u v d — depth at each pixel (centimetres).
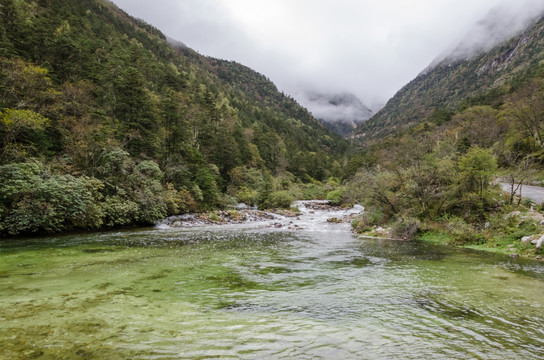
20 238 1658
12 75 2448
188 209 3275
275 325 563
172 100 4656
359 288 826
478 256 1315
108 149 2595
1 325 522
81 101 3297
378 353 453
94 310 611
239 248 1496
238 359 421
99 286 791
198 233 2112
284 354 443
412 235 1903
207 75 16625
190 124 5309
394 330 546
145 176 2867
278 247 1545
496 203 1905
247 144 7200
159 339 484
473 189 1998
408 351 462
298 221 3152
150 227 2470
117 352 432
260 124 12075
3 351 424
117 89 3791
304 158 9675
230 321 578
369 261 1205
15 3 4253
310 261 1198
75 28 5747
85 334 494
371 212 2466
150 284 827
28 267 998
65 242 1574
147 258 1195
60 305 635
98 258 1176
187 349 450
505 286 844
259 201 4778
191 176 3756
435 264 1148
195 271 995
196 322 567
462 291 797
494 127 4781
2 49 2981
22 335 483
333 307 672
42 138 2409
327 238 1922
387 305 687
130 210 2352
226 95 13812
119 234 1966
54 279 850
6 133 1984
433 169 2203
